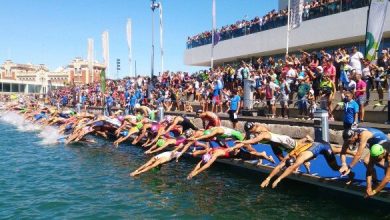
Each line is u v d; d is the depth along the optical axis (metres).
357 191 10.37
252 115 21.45
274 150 12.97
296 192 12.91
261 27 37.47
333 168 11.77
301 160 11.01
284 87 19.48
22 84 115.25
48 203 12.23
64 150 22.83
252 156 14.18
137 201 12.46
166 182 14.71
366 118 16.95
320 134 13.35
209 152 14.09
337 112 17.48
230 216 10.96
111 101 38.19
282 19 34.69
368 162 9.98
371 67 17.20
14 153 21.88
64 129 29.81
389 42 26.34
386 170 9.84
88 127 25.58
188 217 10.96
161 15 39.25
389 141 9.78
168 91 31.22
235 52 41.03
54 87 116.62
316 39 31.50
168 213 11.31
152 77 36.34
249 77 22.86
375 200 10.67
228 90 24.73
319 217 10.65
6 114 56.19
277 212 11.15
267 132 12.32
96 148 23.34
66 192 13.52
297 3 28.45
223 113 23.56
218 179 14.92
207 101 25.16
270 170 13.24
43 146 24.53
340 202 11.66
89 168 17.61
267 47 36.50
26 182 14.98
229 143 16.22
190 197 12.80
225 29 42.69
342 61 17.61
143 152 21.64
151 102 30.80
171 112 28.39
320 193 12.28
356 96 15.66
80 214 11.23
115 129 25.19
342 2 29.28
